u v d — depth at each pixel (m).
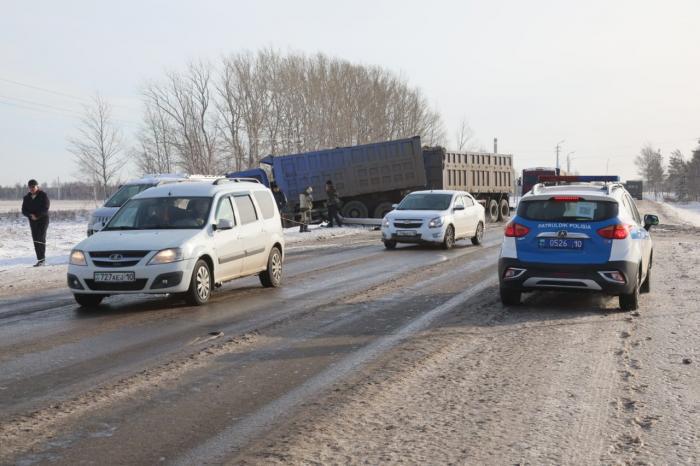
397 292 11.06
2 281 13.17
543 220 9.21
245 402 5.27
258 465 4.05
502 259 9.36
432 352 6.86
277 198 28.14
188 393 5.52
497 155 37.12
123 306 9.99
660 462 4.08
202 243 10.02
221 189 11.15
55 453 4.25
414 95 81.31
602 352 6.84
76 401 5.31
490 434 4.55
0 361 6.62
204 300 10.05
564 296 10.56
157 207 10.73
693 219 50.59
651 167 160.88
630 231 9.09
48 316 9.18
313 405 5.19
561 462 4.08
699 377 5.91
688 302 9.86
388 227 19.66
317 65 67.38
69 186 147.00
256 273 11.57
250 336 7.70
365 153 30.91
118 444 4.40
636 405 5.14
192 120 56.81
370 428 4.68
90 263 9.55
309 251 19.44
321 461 4.11
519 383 5.75
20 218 45.19
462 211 20.56
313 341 7.42
